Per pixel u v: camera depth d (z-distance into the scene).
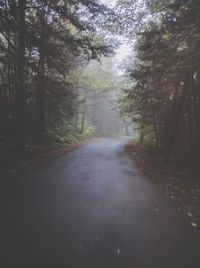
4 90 17.45
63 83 18.69
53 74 19.80
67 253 4.72
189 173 12.14
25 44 14.06
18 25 12.73
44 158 14.70
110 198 8.08
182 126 17.34
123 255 4.71
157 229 5.89
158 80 13.05
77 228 5.76
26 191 8.41
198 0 7.81
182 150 17.09
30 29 13.69
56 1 12.71
